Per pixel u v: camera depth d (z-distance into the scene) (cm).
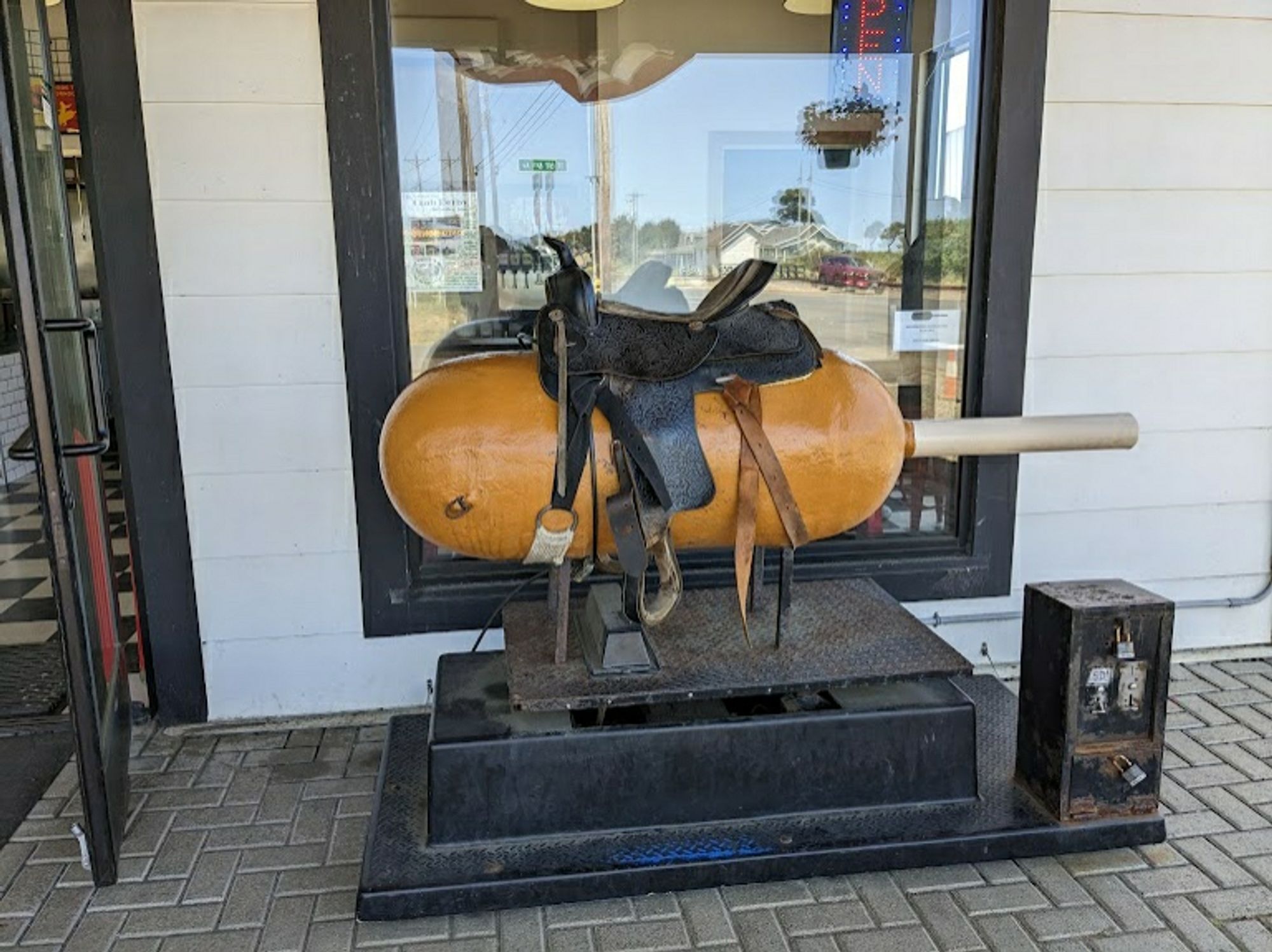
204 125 238
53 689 300
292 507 262
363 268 249
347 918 191
